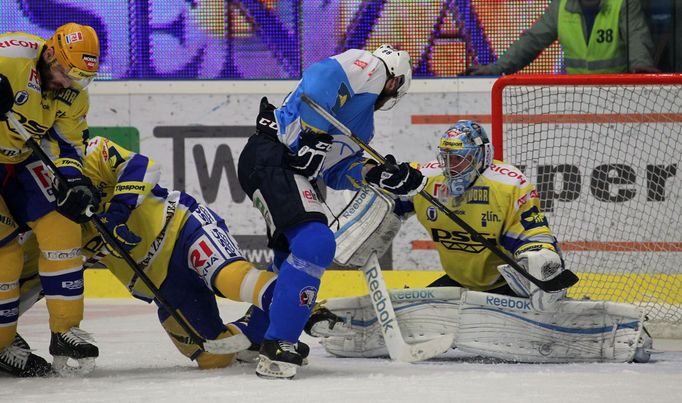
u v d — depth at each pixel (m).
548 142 18.78
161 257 10.69
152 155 20.92
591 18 20.14
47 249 10.22
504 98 18.73
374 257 11.58
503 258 11.41
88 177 10.62
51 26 21.23
